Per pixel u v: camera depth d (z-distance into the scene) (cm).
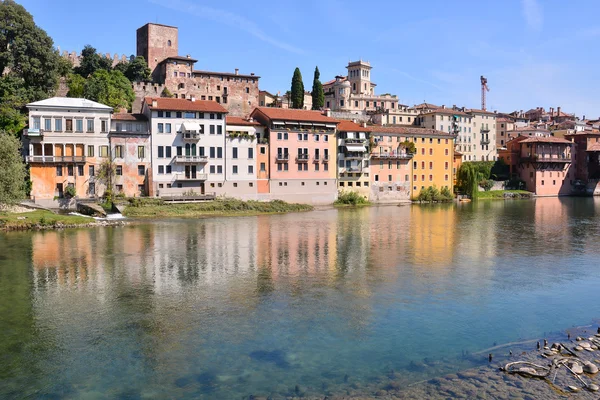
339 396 1928
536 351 2362
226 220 7731
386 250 5053
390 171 11950
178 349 2422
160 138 9119
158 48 13838
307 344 2480
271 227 6900
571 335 2595
